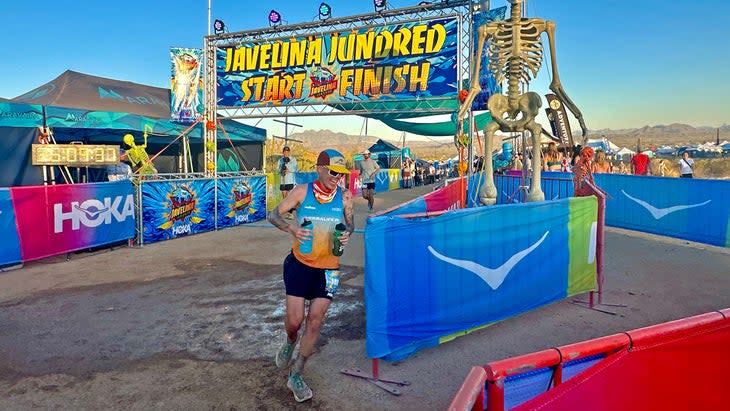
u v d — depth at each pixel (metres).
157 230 9.84
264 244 9.58
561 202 5.12
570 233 5.27
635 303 5.52
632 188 11.16
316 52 12.66
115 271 7.23
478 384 1.43
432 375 3.73
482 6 11.25
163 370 3.86
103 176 12.58
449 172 34.22
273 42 13.02
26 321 4.98
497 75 7.91
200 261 7.95
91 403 3.34
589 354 1.72
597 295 5.82
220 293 6.04
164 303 5.62
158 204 9.86
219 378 3.72
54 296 5.89
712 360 1.93
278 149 25.14
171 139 16.28
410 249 3.83
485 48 11.05
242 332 4.70
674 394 1.85
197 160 18.45
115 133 14.65
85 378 3.71
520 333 4.59
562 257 5.21
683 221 9.84
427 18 11.63
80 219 8.18
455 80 11.53
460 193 10.43
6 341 4.44
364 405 3.30
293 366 3.56
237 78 13.47
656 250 8.84
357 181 21.55
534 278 4.95
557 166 16.94
